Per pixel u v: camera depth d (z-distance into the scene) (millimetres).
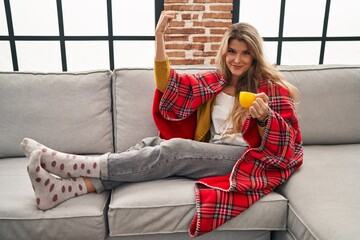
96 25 2619
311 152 1648
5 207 1181
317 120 1754
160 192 1261
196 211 1208
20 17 2543
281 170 1383
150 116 1680
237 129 1488
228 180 1329
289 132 1346
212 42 2492
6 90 1631
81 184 1293
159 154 1337
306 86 1768
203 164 1374
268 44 2699
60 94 1655
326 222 1074
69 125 1639
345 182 1309
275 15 2705
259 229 1262
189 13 2408
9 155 1627
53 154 1263
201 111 1585
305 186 1284
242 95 1274
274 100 1471
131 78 1702
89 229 1194
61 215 1175
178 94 1512
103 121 1680
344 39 2764
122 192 1296
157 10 2520
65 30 2602
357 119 1789
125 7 2584
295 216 1203
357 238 971
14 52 2506
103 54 2678
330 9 2760
